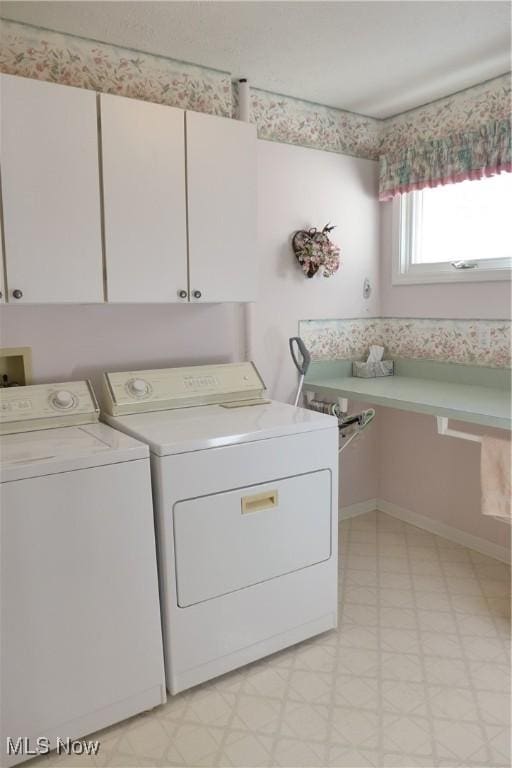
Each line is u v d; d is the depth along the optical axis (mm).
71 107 1928
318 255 2922
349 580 2617
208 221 2268
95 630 1679
